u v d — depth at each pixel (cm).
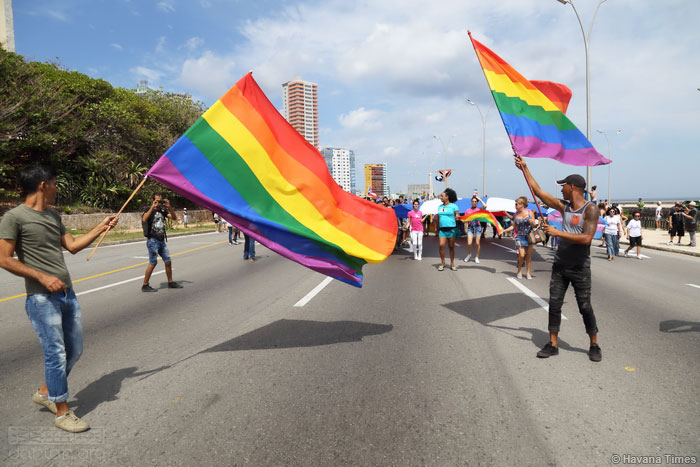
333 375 390
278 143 473
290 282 896
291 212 461
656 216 2555
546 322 570
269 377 387
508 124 527
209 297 748
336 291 795
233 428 297
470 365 412
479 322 571
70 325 327
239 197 442
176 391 358
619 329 537
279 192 460
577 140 555
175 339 502
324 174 484
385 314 619
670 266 1169
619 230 1308
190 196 422
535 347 465
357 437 285
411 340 493
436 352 451
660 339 494
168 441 280
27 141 2477
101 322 581
